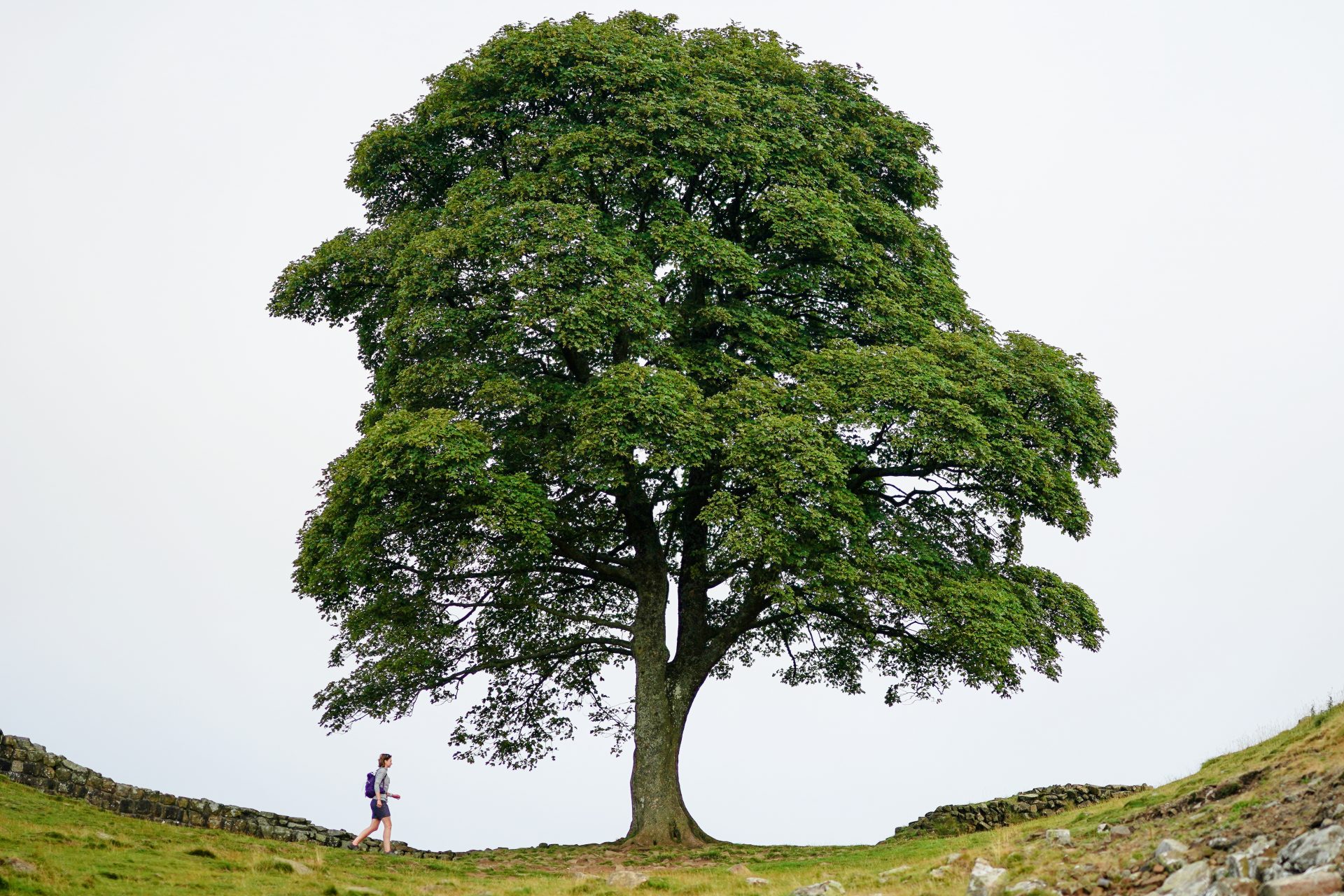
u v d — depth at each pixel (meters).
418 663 26.42
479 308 26.92
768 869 22.62
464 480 24.25
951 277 31.31
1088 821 19.84
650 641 27.84
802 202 27.47
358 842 23.59
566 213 26.58
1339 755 16.64
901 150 31.47
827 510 24.83
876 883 18.59
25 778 21.05
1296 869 12.59
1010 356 28.28
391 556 26.31
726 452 25.09
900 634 26.98
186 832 21.19
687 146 27.41
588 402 25.42
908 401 25.72
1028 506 27.69
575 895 19.61
